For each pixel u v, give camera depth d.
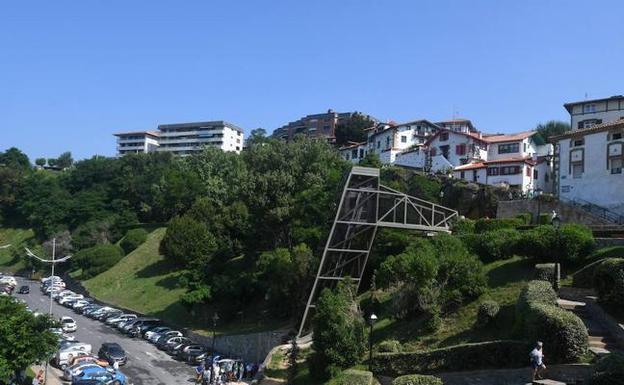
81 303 84.50
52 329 46.69
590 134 60.66
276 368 41.56
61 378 45.97
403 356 31.16
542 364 24.81
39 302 88.62
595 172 59.59
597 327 29.06
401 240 50.22
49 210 127.75
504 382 27.08
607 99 85.19
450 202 68.69
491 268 41.59
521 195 66.75
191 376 48.47
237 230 78.25
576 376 24.58
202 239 79.94
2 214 145.00
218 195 95.00
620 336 27.22
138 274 92.00
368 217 48.38
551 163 86.81
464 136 96.12
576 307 31.48
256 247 73.56
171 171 119.38
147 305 78.06
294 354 41.12
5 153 187.25
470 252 44.03
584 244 38.47
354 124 143.88
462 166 90.75
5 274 122.00
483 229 52.28
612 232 44.19
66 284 106.62
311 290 48.25
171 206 110.69
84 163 144.75
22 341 37.97
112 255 101.56
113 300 85.06
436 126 116.19
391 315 40.12
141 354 56.75
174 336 60.81
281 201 68.31
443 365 29.83
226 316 62.31
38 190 137.75
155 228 111.75
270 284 57.91
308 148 77.19
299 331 47.97
